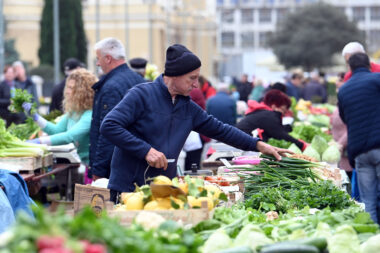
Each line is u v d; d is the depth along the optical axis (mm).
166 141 9023
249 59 85812
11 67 25203
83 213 4535
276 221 7555
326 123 24031
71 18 82438
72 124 14023
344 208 8984
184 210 6855
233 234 6758
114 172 9117
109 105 11852
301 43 111500
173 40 125000
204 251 6039
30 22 100250
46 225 4199
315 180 10266
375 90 12859
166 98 9039
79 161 14633
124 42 107375
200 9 134875
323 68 112875
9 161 13008
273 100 14992
